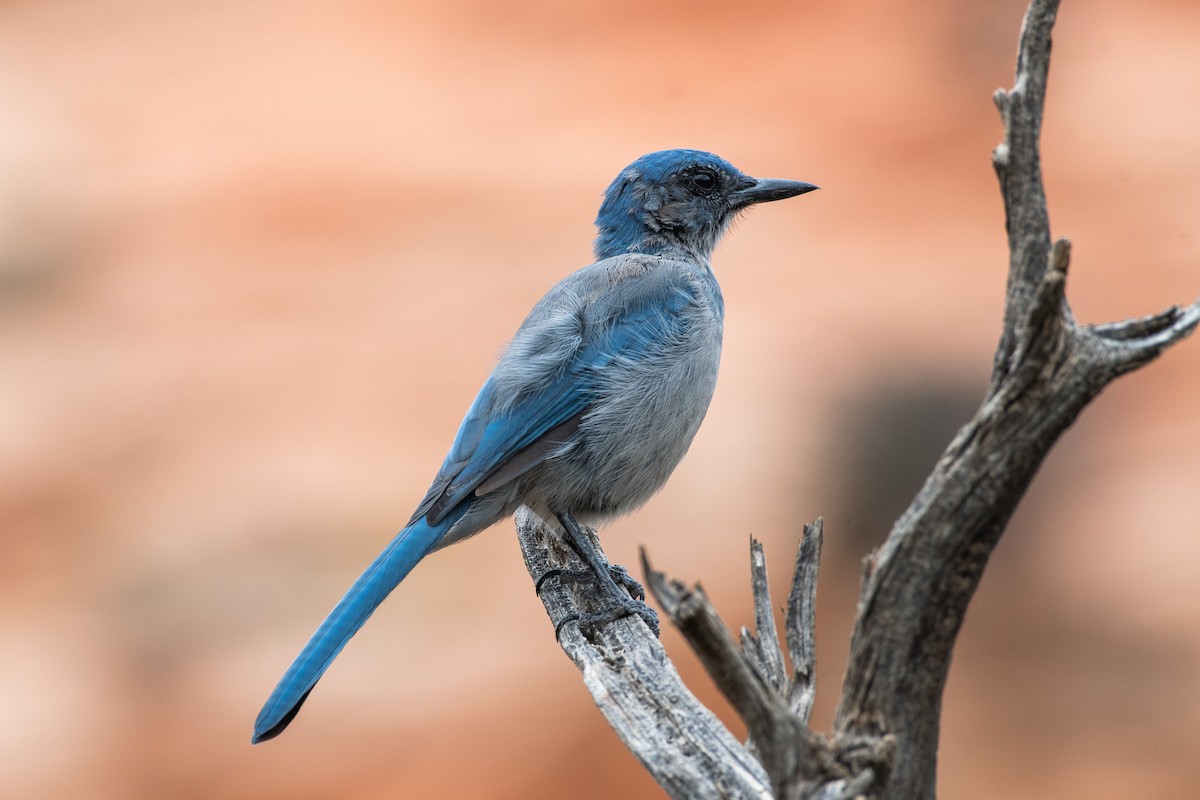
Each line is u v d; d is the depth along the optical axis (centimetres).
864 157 2547
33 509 1858
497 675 1365
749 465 1625
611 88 2861
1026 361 366
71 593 1669
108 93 3100
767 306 2106
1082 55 2766
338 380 2077
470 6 3262
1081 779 1236
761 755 381
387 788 1276
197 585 1609
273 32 3297
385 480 1789
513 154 2692
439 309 2244
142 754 1393
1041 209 376
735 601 1402
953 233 2292
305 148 2800
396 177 2658
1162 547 1482
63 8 3519
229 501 1766
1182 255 2181
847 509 1559
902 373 1766
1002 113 378
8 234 2605
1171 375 1798
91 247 2583
